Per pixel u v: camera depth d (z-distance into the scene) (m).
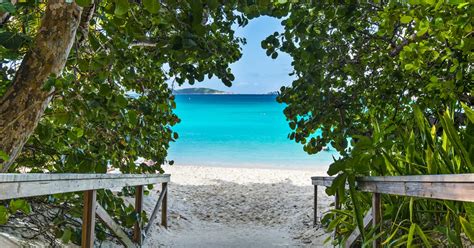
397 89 4.04
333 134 3.78
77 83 2.58
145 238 4.48
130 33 2.54
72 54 2.72
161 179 5.22
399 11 2.91
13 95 2.27
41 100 2.34
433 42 3.17
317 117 3.62
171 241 5.09
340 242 3.70
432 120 4.22
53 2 2.30
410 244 2.46
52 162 3.62
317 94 3.58
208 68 3.23
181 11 2.38
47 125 2.88
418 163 3.05
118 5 1.40
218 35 3.42
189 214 7.16
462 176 1.60
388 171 3.26
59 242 3.10
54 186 2.11
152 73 4.19
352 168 3.10
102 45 2.62
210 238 5.46
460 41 2.72
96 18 3.10
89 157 3.38
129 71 3.16
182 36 2.26
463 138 2.93
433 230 2.74
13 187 1.71
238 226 6.60
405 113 4.20
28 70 2.29
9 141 2.27
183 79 3.95
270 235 5.73
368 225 3.12
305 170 12.45
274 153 16.75
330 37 3.22
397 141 3.59
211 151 17.22
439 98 3.86
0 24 2.35
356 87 3.72
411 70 3.45
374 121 3.59
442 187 1.80
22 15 2.68
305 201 8.02
